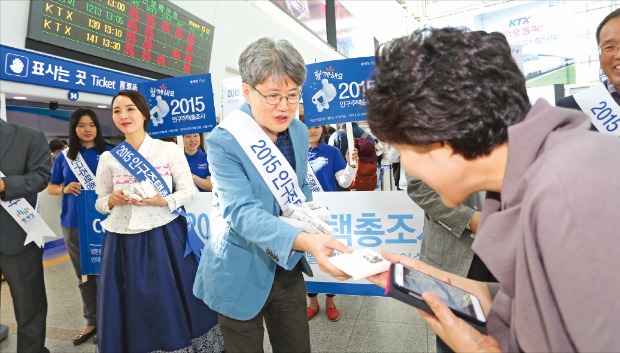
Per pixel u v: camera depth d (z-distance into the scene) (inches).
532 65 315.3
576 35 317.1
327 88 80.6
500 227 19.4
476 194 49.0
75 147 95.8
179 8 172.9
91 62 133.0
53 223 180.9
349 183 95.6
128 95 68.3
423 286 25.9
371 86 21.9
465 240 48.8
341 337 84.1
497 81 18.4
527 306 18.0
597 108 62.8
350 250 34.0
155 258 67.2
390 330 86.2
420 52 19.8
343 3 371.9
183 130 91.0
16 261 72.4
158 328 67.4
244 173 46.1
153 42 160.7
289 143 51.2
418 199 50.8
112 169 69.7
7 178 69.2
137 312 66.8
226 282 44.8
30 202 76.6
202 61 192.5
